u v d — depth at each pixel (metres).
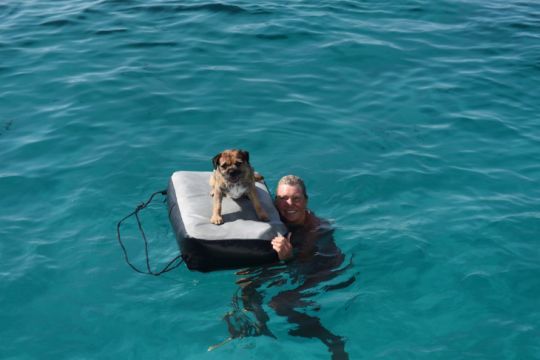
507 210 4.49
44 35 7.16
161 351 3.47
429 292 3.82
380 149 5.18
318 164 4.97
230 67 6.40
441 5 8.35
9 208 4.46
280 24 7.42
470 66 6.59
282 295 3.76
